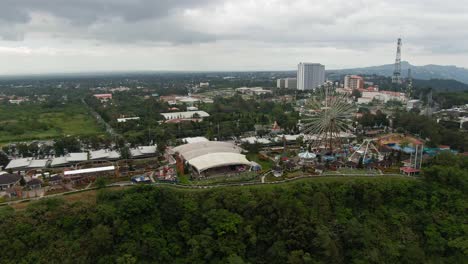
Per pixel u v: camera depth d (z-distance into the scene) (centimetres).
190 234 11469
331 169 16188
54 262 10138
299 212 11838
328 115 18288
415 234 12200
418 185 13838
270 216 11775
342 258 11294
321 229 11394
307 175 15225
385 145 19988
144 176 15112
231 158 16450
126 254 10481
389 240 11938
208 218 11538
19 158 19150
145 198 11950
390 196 13338
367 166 16488
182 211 11975
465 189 13550
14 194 13188
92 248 10475
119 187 13825
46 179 14912
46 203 11644
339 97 18638
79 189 13688
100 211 11300
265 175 15388
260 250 11325
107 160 18375
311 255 10962
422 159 17038
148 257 10862
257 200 12306
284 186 13625
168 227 11750
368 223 12438
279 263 10869
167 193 12275
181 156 17950
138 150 19625
